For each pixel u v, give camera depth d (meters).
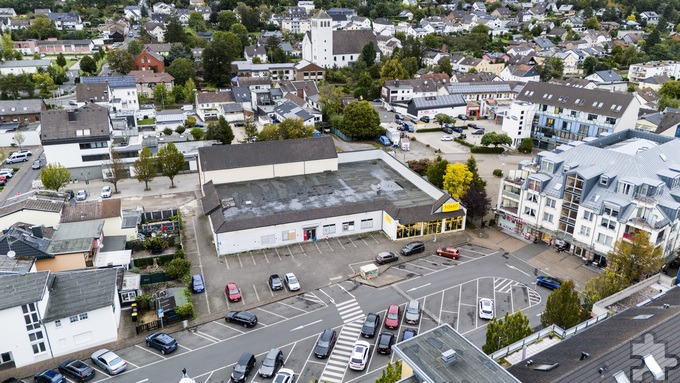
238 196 85.69
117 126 123.50
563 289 48.97
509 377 34.75
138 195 98.50
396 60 188.12
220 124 123.31
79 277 59.22
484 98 169.25
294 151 94.81
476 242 80.50
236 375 51.12
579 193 72.94
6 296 51.97
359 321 61.28
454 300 65.25
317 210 79.50
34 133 129.00
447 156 123.81
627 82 189.12
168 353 55.38
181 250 73.50
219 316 62.00
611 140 89.62
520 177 82.62
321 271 71.94
